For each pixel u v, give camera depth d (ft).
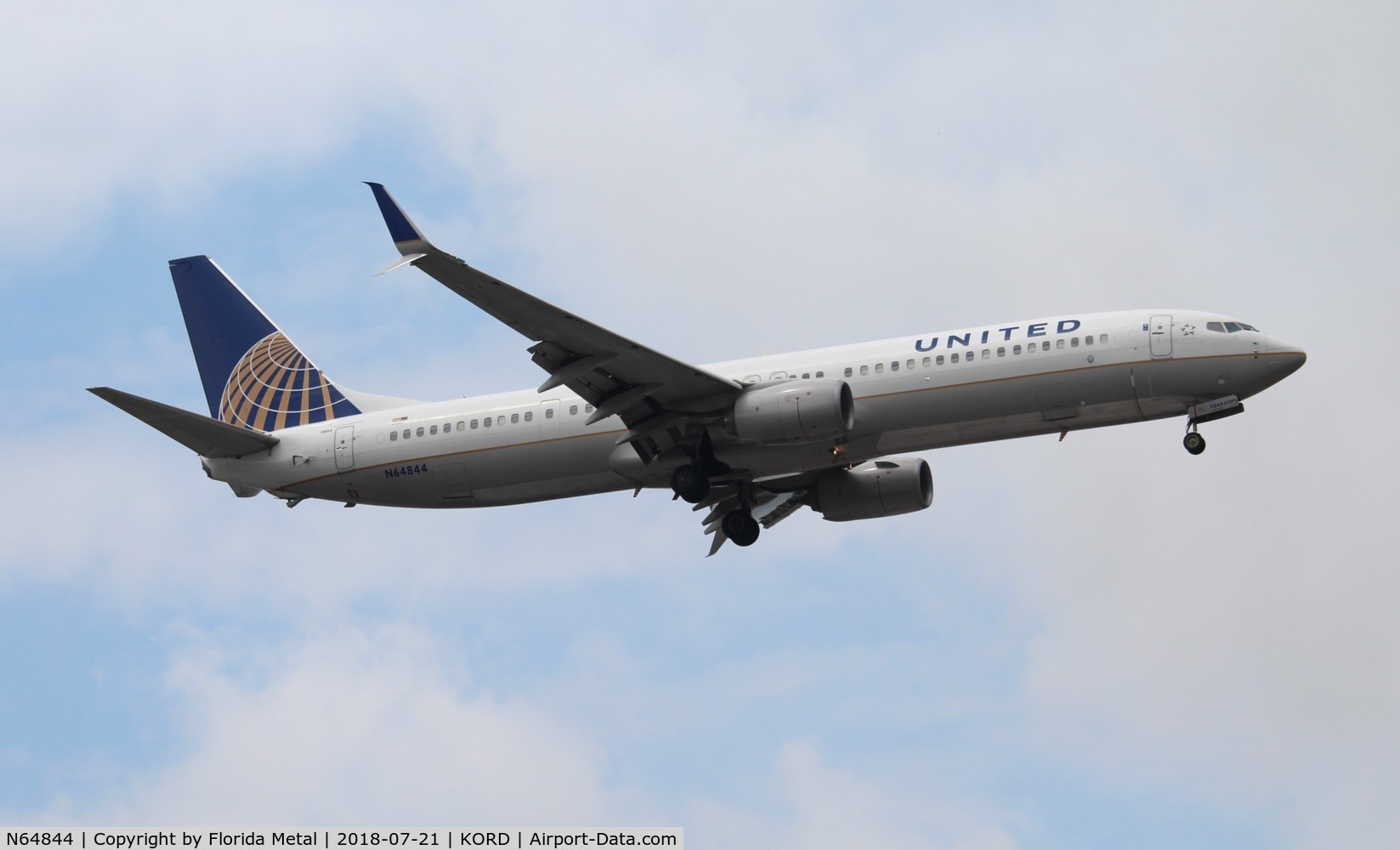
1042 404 356.38
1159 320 354.95
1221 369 348.18
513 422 391.65
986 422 360.69
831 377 368.07
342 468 405.80
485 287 319.88
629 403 361.71
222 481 417.69
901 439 367.66
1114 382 352.69
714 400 364.17
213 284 442.09
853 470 422.82
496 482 395.75
